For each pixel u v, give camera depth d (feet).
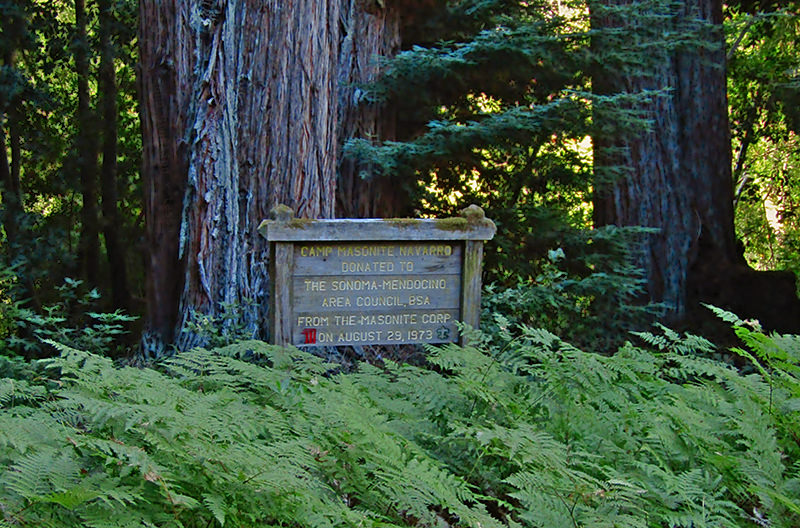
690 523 8.77
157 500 7.61
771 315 34.78
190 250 25.41
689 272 35.40
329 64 26.84
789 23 51.57
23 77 51.42
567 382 12.24
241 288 25.31
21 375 20.70
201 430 8.91
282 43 25.72
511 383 12.94
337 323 17.26
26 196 63.62
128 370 11.62
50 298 54.19
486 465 10.86
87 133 57.82
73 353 11.37
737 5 50.75
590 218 40.88
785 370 13.57
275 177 25.77
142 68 26.84
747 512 9.82
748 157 61.77
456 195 34.63
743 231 63.77
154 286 26.08
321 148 26.55
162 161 26.25
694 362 13.79
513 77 32.14
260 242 25.63
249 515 7.66
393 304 17.53
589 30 30.32
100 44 55.62
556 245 31.76
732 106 56.13
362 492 9.10
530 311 27.07
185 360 13.33
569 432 11.16
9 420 8.52
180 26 26.05
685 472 9.88
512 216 32.19
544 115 29.48
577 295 29.17
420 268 17.63
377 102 31.19
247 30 25.71
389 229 17.22
